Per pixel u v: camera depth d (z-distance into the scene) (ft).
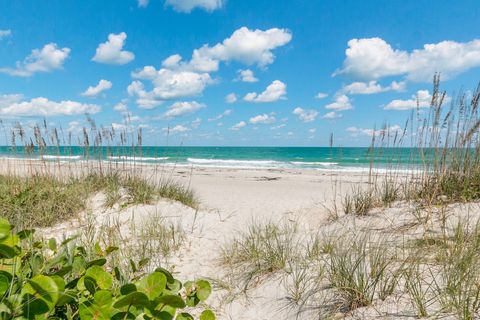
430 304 7.11
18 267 5.71
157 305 4.86
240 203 24.62
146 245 13.17
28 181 21.24
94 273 5.51
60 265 7.34
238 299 9.97
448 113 15.10
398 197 17.19
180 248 14.26
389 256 9.87
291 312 8.79
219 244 14.82
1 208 15.93
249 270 11.46
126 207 18.75
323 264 10.48
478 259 8.46
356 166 80.64
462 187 14.79
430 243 10.53
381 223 14.10
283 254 11.89
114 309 4.80
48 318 4.84
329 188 33.19
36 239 11.75
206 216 19.44
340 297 8.45
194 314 9.29
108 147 24.68
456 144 15.81
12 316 4.32
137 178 22.84
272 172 58.39
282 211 21.33
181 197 21.84
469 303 6.80
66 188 19.94
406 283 7.72
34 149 23.02
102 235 13.60
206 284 6.53
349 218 15.72
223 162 97.86
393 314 7.18
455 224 12.07
